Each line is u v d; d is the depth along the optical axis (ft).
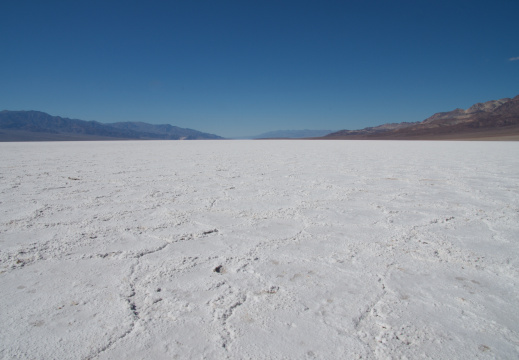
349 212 11.19
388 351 4.07
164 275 6.21
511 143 88.74
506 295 5.57
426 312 5.00
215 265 6.68
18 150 50.14
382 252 7.50
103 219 10.11
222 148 65.77
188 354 3.99
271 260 6.98
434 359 3.93
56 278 6.06
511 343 4.26
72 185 16.49
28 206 11.80
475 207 11.93
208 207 11.84
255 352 4.03
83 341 4.23
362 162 30.27
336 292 5.60
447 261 7.00
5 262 6.78
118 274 6.25
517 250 7.66
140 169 23.91
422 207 11.94
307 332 4.45
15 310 4.97
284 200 13.11
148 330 4.47
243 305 5.14
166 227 9.33
